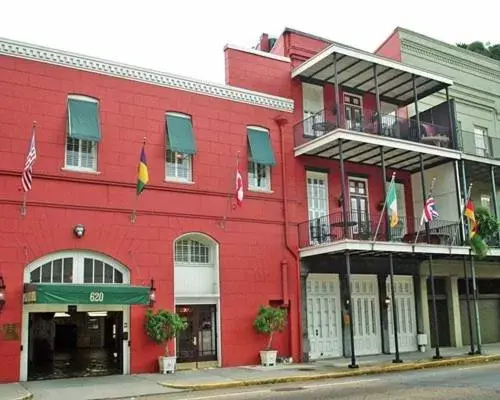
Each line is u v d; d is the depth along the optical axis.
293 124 21.75
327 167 22.42
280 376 15.70
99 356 20.81
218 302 18.69
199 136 19.23
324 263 21.17
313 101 22.80
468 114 27.81
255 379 15.13
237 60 21.48
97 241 16.72
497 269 26.48
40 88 16.55
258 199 20.14
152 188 17.94
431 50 27.14
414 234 22.23
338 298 21.78
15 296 15.28
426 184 24.53
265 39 26.09
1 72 16.03
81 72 17.31
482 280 26.89
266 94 21.05
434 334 24.20
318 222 21.05
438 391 12.12
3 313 15.08
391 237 21.06
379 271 22.55
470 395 11.38
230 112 20.09
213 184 19.19
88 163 17.14
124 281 17.05
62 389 13.82
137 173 17.72
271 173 20.67
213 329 18.64
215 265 18.97
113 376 16.05
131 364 16.70
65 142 16.72
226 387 14.41
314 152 21.47
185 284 18.48
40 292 14.56
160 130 18.45
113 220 17.09
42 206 16.03
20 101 16.17
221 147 19.64
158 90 18.67
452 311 24.72
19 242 15.54
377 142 20.64
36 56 16.59
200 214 18.75
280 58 22.41
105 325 20.56
